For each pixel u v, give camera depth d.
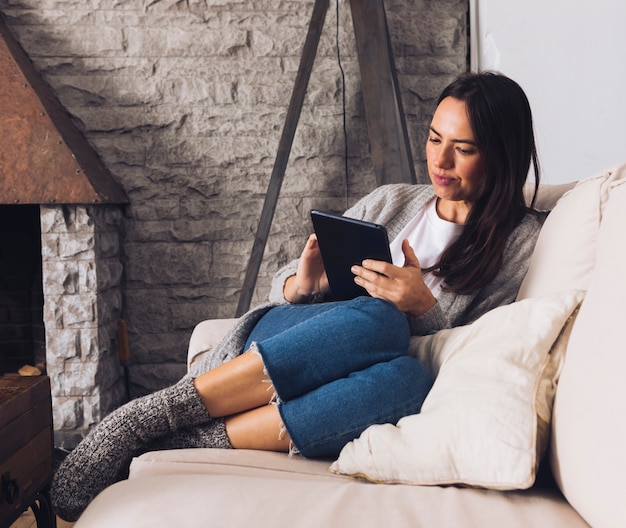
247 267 2.88
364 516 0.88
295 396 1.24
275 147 2.99
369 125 2.74
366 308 1.30
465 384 1.08
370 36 2.74
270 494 0.96
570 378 0.95
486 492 0.98
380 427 1.12
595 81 2.31
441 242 1.69
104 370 2.78
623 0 2.15
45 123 2.65
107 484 1.26
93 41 2.93
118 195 2.87
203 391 1.28
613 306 0.88
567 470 0.90
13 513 1.35
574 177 2.45
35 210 2.98
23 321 3.02
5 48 2.75
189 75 2.96
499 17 2.80
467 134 1.54
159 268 3.01
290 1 2.96
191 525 0.88
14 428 1.36
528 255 1.61
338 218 1.44
